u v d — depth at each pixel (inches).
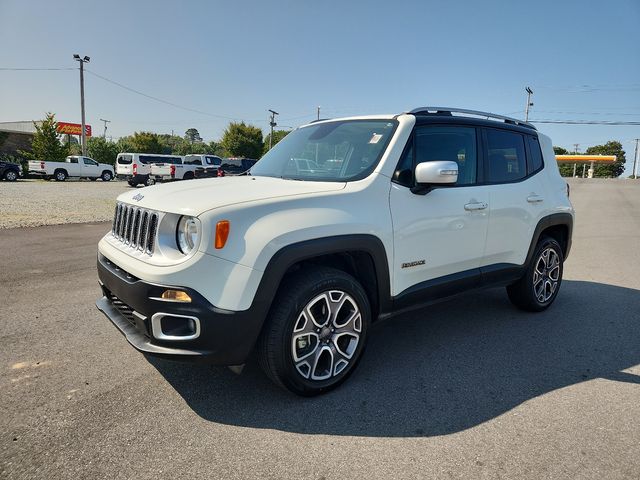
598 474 89.4
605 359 143.6
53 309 178.5
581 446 98.3
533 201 171.5
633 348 152.5
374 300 128.0
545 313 187.8
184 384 122.2
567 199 192.7
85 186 1005.8
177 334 102.0
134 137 2135.8
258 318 103.0
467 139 151.5
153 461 91.1
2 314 172.4
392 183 127.4
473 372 133.3
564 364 139.6
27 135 1648.6
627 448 97.8
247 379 125.9
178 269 99.3
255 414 108.8
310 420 106.9
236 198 107.6
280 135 2354.8
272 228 104.3
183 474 87.7
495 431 103.7
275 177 142.3
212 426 103.6
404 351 147.9
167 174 1010.7
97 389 118.7
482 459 93.7
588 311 191.2
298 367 112.1
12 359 135.3
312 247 107.9
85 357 137.2
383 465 91.5
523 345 153.8
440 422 107.1
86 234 357.1
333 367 119.0
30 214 460.4
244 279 100.5
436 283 140.2
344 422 106.4
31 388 118.6
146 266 104.5
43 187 922.7
